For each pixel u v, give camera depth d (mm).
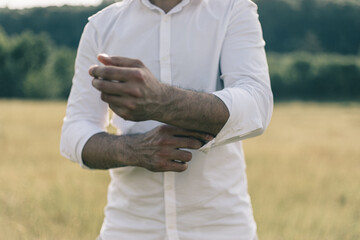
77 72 1396
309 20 84750
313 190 7363
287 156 11219
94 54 1390
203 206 1322
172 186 1317
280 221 5391
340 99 63625
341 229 5184
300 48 83125
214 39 1305
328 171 9273
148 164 1182
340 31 84688
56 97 58219
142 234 1362
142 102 967
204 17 1313
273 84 63438
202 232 1331
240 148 1391
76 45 82062
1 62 57469
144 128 1358
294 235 4844
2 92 57000
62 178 7352
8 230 4719
